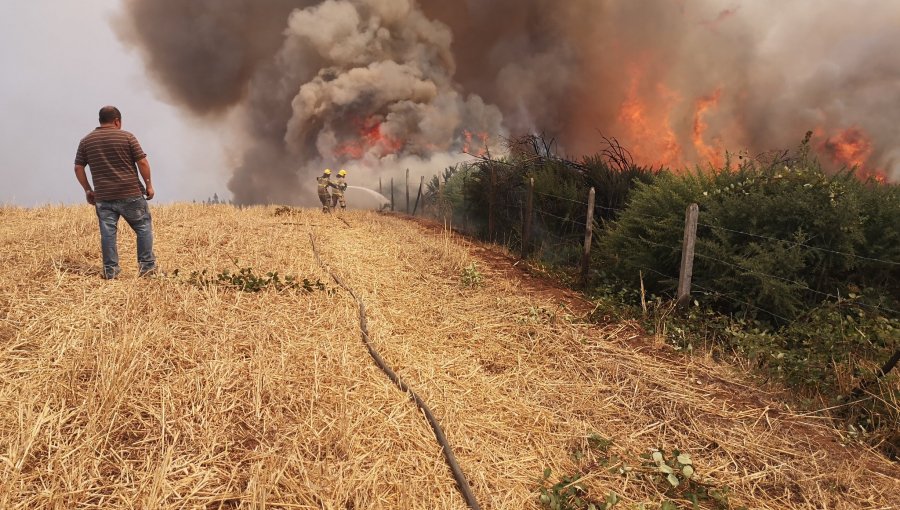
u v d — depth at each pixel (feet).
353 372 13.17
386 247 30.14
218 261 22.44
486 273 26.23
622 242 23.93
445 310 19.42
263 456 9.33
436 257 28.53
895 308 16.48
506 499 9.20
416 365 14.12
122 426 9.75
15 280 16.51
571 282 25.34
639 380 14.37
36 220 29.40
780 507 9.57
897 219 16.94
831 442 11.68
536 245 32.91
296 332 15.34
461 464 10.06
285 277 20.27
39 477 8.28
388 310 18.67
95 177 17.75
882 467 10.87
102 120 17.79
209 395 11.10
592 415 12.50
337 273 22.85
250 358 13.26
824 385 13.38
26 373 11.23
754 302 17.76
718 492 9.63
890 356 13.62
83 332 13.20
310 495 8.54
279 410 10.89
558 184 33.27
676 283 20.13
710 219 19.79
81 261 20.07
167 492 8.13
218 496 8.27
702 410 12.85
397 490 8.95
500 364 15.14
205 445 9.50
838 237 17.10
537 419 12.08
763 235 18.37
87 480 8.31
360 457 9.65
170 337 13.46
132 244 24.31
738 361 15.79
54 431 9.36
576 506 9.09
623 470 10.12
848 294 16.62
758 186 19.95
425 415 11.54
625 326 18.61
